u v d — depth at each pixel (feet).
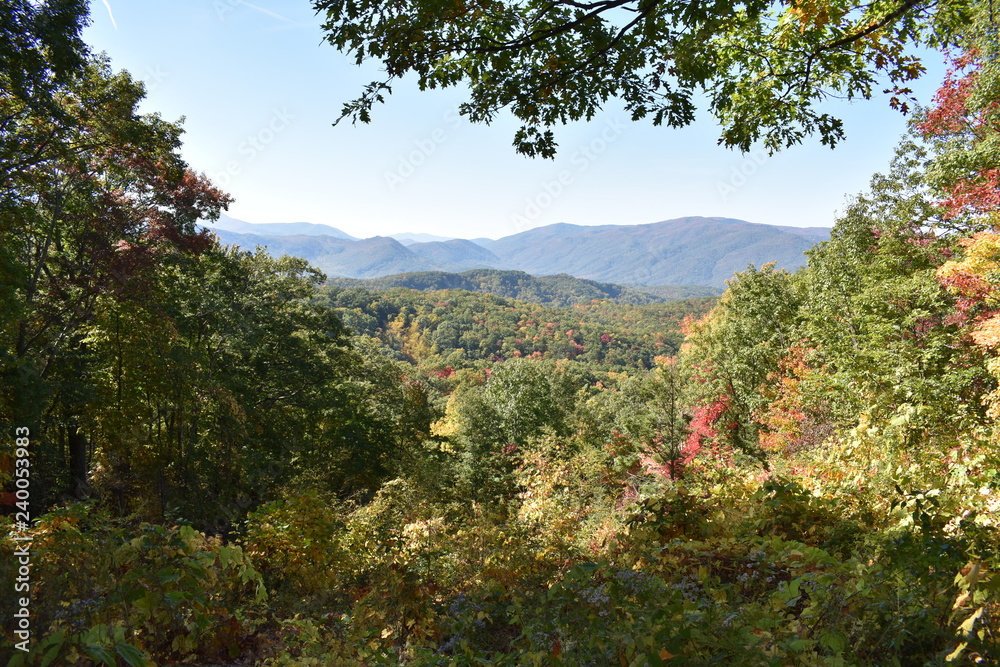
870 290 55.72
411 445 97.35
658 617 8.18
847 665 7.14
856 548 11.99
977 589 7.54
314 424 85.61
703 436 86.07
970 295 43.65
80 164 52.29
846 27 17.12
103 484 56.80
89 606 10.16
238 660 12.09
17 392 45.01
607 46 15.20
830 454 19.08
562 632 9.60
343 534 26.22
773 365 86.84
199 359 68.28
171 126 59.06
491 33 15.64
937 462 15.51
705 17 13.79
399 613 15.33
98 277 57.31
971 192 43.34
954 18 16.63
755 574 11.44
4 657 7.98
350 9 14.65
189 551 11.51
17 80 40.83
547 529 27.58
